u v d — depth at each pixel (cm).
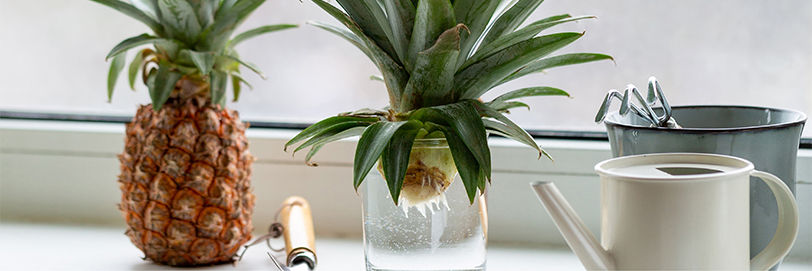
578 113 129
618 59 127
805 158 117
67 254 124
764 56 124
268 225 132
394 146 100
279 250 121
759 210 100
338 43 134
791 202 97
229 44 120
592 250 98
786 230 98
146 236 116
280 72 136
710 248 94
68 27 141
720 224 94
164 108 114
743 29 124
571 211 100
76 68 142
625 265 96
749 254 98
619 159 98
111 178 135
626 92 102
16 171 137
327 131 103
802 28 123
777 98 124
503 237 126
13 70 143
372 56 105
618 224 96
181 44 114
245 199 118
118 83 141
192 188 113
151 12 116
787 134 100
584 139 128
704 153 99
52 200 137
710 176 93
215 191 114
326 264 121
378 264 107
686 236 93
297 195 131
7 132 137
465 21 101
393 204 105
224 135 115
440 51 98
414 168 103
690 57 125
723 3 124
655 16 125
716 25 124
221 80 115
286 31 135
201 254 116
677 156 98
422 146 102
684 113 110
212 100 114
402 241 105
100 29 140
